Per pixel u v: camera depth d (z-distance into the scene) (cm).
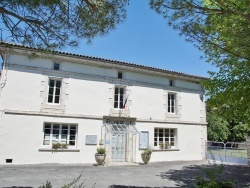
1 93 1317
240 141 3050
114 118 1595
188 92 1966
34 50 576
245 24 495
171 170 1358
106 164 1481
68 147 1459
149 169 1376
